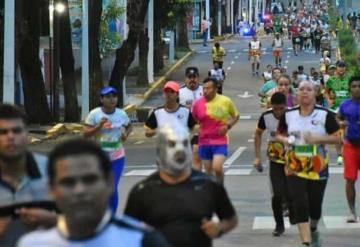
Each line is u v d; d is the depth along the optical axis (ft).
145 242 28.53
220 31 619.26
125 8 261.24
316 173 69.62
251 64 391.86
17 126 38.42
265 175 122.83
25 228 36.70
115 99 79.82
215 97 89.20
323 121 69.62
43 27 221.25
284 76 100.22
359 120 83.76
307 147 69.36
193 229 41.14
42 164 39.09
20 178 38.68
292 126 69.87
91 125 79.71
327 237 80.69
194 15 577.84
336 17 489.67
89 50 219.00
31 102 198.70
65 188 27.96
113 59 316.19
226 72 365.81
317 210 70.85
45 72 234.17
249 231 83.61
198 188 41.63
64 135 191.83
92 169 28.02
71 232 28.30
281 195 79.66
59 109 224.74
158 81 326.24
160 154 41.98
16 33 175.01
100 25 232.73
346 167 85.40
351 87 83.46
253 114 248.73
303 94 69.46
